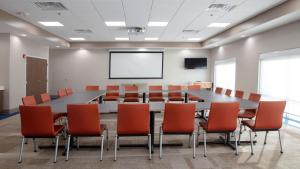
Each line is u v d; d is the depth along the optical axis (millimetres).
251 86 7402
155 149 3865
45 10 5289
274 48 6148
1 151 3756
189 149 3883
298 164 3258
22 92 7805
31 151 3762
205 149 3609
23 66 7855
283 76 5973
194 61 11367
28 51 8195
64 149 3809
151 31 7961
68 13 5543
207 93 6277
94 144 4094
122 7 5039
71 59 11484
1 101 6980
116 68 11555
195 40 10281
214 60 10930
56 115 4316
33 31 6945
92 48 11109
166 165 3209
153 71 11562
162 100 7027
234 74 8867
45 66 9641
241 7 5043
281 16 4789
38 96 8961
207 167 3146
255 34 7051
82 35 8867
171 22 6523
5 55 7059
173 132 3395
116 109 3529
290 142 4289
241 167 3145
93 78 11547
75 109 3162
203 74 11586
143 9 5195
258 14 5652
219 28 7473
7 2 4695
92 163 3268
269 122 3535
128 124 3256
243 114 4535
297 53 5285
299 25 5188
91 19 6164
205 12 5449
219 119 3408
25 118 3117
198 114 6441
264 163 3291
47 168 3088
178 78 11547
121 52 11508
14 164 3227
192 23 6668
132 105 3211
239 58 8234
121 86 10594
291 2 4453
